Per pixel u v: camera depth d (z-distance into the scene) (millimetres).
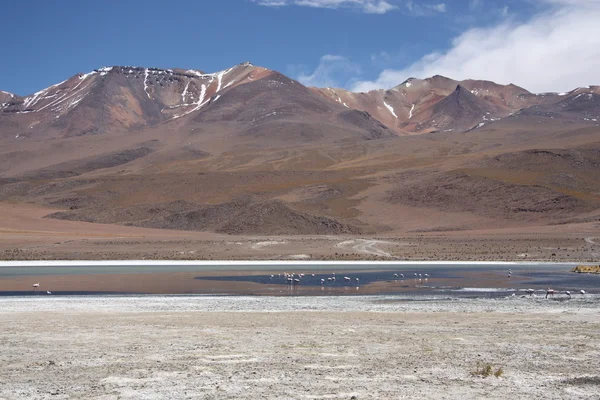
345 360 18328
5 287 47062
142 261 77625
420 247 103688
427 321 27141
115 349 20016
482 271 68562
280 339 21984
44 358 18594
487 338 22297
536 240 109938
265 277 57906
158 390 14922
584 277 60219
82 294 42250
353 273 64625
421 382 15742
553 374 16688
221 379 15984
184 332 23609
